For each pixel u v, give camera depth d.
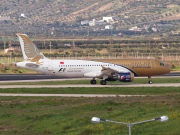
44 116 155.25
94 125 134.38
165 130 124.25
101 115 150.12
